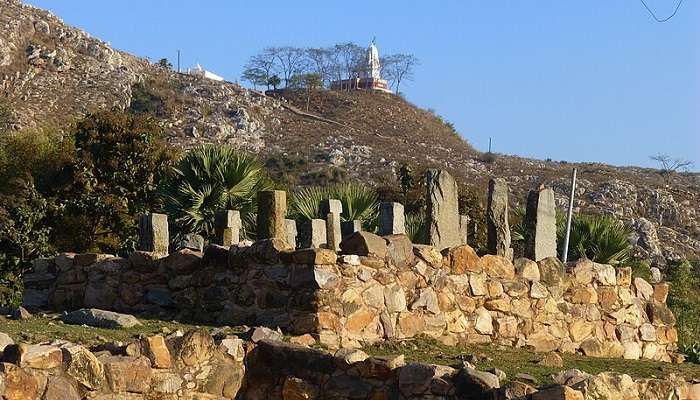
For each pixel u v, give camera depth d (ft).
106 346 36.96
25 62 291.17
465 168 282.97
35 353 33.60
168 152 127.03
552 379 38.50
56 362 34.04
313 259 45.44
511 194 249.55
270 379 40.24
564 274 56.70
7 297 93.76
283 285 46.34
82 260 53.36
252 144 294.87
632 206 247.09
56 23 319.88
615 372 42.91
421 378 37.50
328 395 39.14
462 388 36.73
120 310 51.57
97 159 125.70
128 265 52.13
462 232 60.29
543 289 55.36
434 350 47.09
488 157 308.81
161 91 312.09
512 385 36.11
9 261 102.32
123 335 41.78
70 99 283.79
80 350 34.63
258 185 91.66
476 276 52.65
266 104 338.34
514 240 87.30
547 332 55.11
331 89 413.39
